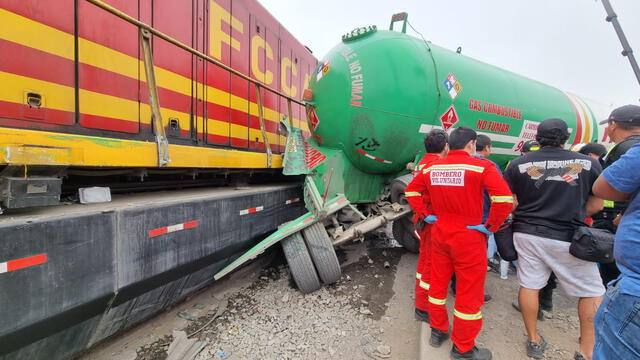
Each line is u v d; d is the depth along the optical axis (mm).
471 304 2047
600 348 1274
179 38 3021
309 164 3758
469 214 2043
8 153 1411
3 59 1774
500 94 4359
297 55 5570
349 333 2611
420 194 2467
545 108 5047
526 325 2266
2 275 1336
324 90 3951
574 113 5621
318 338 2527
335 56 3943
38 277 1465
